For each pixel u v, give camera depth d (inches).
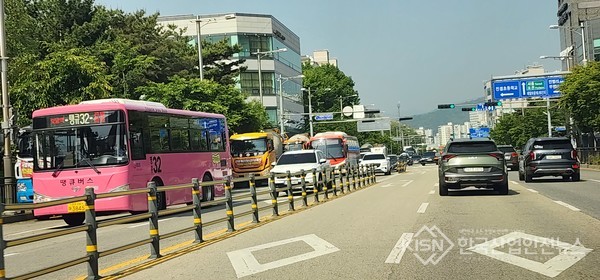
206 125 909.2
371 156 1867.6
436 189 970.7
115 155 666.2
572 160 990.4
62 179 663.1
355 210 659.4
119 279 327.9
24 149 871.1
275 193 639.8
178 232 428.1
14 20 1518.2
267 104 2871.6
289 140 1948.8
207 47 2026.3
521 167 1091.9
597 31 3309.5
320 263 351.9
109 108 675.4
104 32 1584.6
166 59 1688.0
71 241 558.6
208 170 897.5
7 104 876.6
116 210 658.2
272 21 2940.5
